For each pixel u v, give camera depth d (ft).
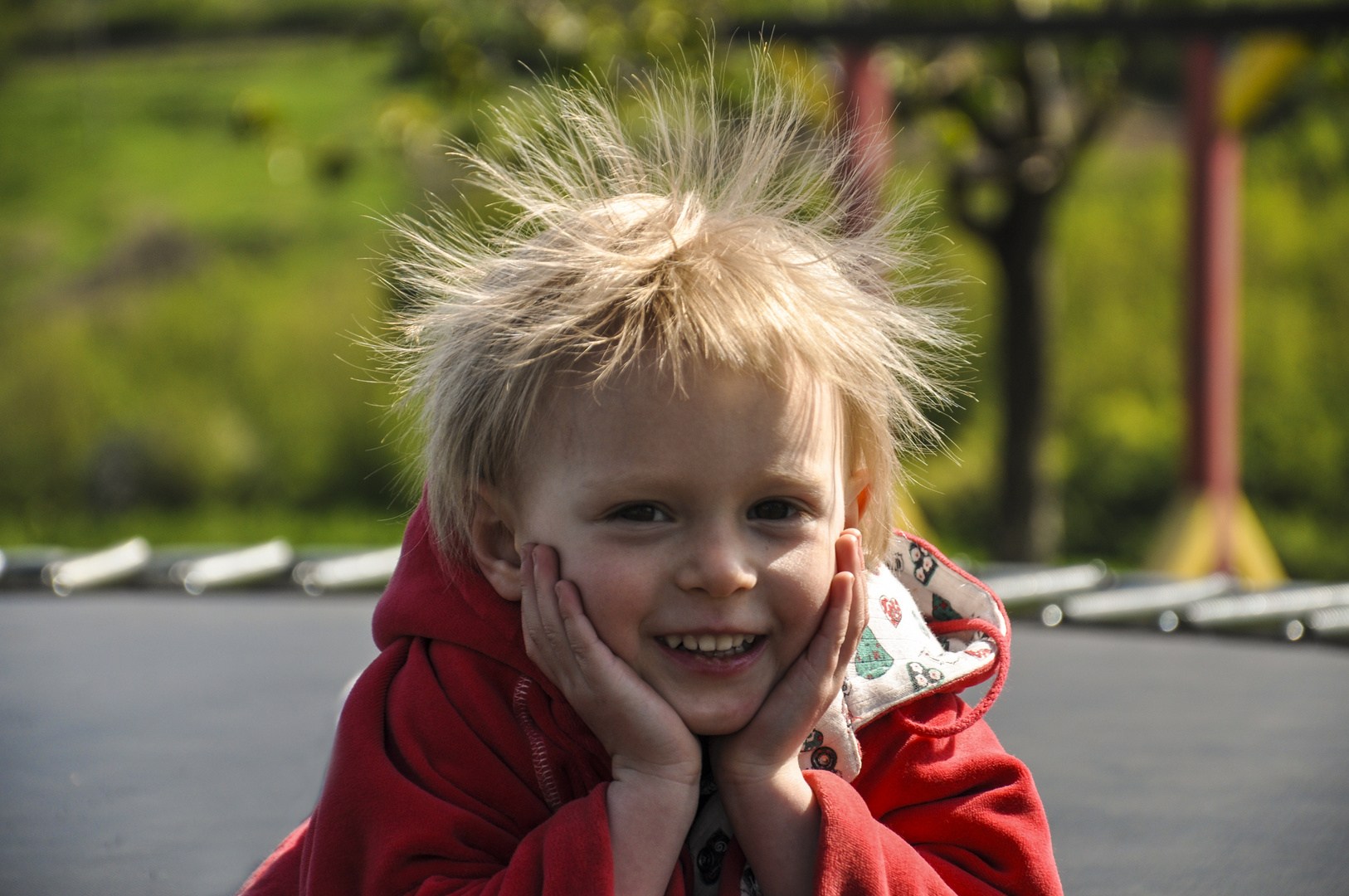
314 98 55.16
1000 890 4.63
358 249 46.91
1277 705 10.18
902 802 4.82
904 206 5.39
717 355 4.08
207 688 10.82
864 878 4.20
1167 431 38.52
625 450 4.10
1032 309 27.30
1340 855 6.73
